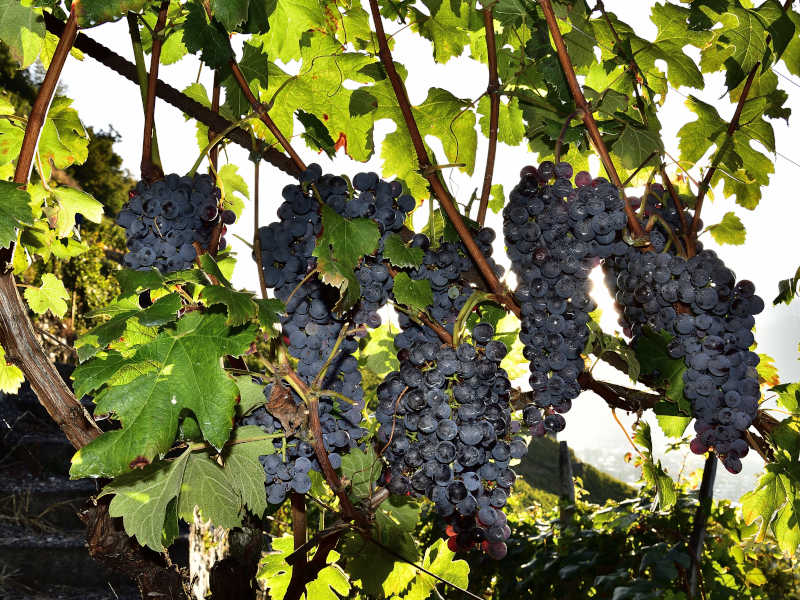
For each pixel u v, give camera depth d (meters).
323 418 0.88
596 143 0.86
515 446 0.84
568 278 0.85
